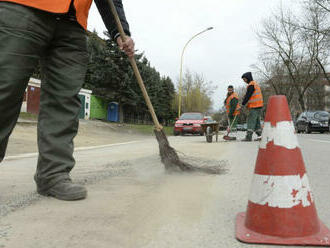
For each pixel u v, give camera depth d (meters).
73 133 2.27
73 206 1.94
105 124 22.89
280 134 1.51
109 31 2.79
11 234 1.46
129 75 29.84
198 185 2.61
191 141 9.62
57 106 2.19
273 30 32.88
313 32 26.89
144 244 1.36
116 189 2.44
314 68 32.75
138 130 24.00
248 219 1.52
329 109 51.97
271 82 40.19
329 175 3.14
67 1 1.99
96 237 1.43
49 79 2.19
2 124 1.93
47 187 2.15
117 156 5.06
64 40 2.18
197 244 1.37
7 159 4.85
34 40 1.91
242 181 2.79
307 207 1.44
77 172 3.31
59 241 1.38
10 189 2.43
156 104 37.72
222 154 5.12
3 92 1.83
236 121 9.73
